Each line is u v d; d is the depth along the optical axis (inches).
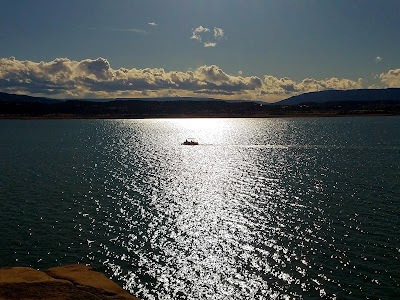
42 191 2834.6
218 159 4768.7
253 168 3956.7
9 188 2933.1
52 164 4237.2
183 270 1526.8
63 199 2593.5
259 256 1642.5
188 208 2386.8
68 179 3331.7
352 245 1712.6
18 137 7810.0
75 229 1969.7
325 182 3080.7
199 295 1349.7
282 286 1391.5
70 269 1274.6
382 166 3814.0
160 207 2415.1
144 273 1501.0
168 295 1349.7
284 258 1612.9
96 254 1662.2
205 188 2994.6
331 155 4817.9
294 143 6540.4
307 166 3959.2
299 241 1786.4
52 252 1674.5
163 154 5359.3
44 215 2208.4
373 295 1306.6
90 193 2785.4
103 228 1991.9
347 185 2940.5
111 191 2864.2
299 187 2920.8
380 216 2111.2
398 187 2812.5
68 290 1095.0
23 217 2164.1
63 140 7293.3
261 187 2979.8
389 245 1697.8
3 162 4365.2
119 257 1636.3
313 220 2079.2
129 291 1371.8
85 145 6476.4
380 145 5772.6
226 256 1649.9
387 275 1432.1
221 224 2064.5
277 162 4343.0
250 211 2300.7
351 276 1437.0
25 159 4648.1
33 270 1242.6
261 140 7342.5
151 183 3206.2
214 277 1470.2
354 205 2349.9
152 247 1747.0
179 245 1771.7
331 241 1768.0
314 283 1400.1
